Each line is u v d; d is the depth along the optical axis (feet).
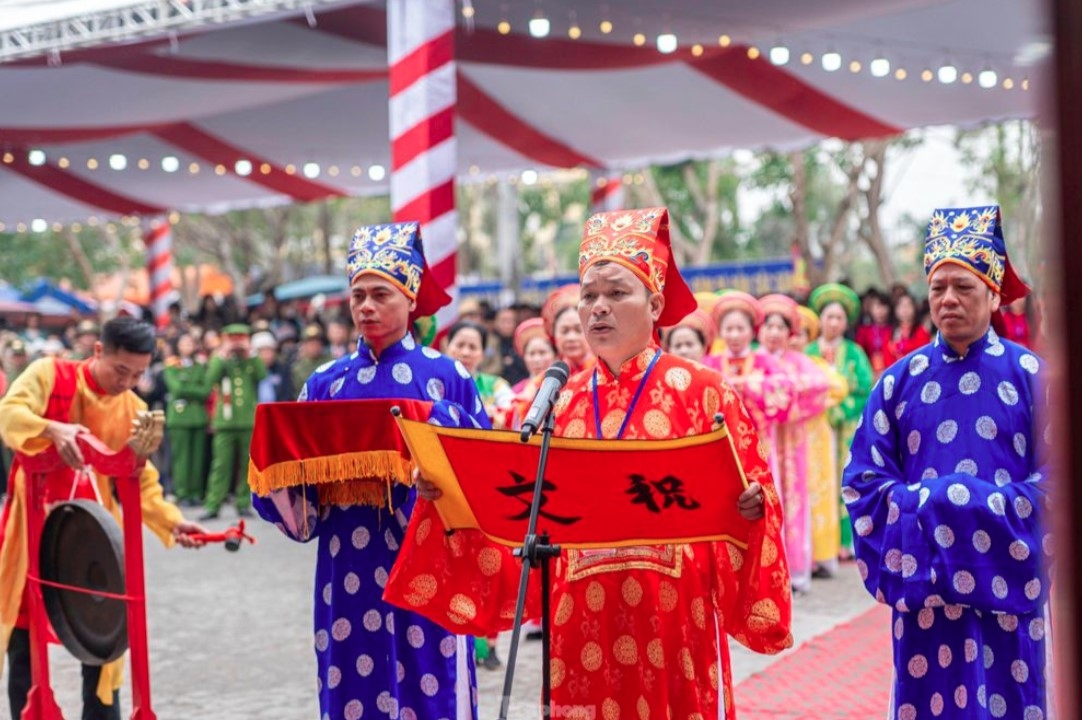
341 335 45.34
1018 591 12.16
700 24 35.70
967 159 77.51
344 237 115.65
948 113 44.73
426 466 11.59
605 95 43.45
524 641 24.41
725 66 40.47
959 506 12.23
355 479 13.73
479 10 34.30
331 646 13.85
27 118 42.52
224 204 61.93
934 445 12.76
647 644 11.55
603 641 11.65
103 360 16.57
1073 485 4.00
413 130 25.05
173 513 16.35
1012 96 42.52
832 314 32.76
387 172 54.49
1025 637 12.44
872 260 118.93
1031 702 12.43
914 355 13.14
